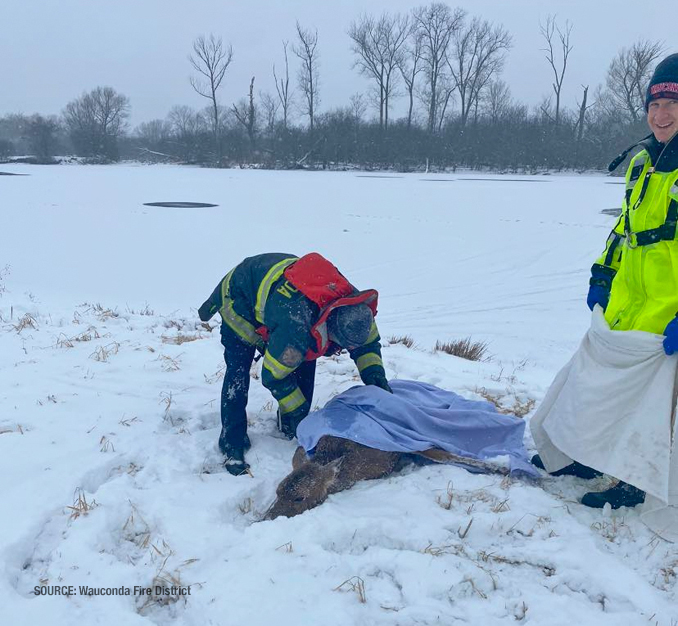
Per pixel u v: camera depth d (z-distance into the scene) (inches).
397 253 580.1
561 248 603.8
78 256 538.0
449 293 451.5
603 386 138.9
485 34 2632.9
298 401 162.7
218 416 191.9
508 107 2608.3
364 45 2556.6
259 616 110.4
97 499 142.0
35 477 150.9
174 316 326.3
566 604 114.6
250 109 2460.6
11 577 120.6
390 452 156.3
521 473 157.5
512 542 133.3
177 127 3144.7
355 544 131.3
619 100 2402.8
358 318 147.1
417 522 135.9
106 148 2652.6
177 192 1106.1
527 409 202.7
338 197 1061.8
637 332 135.6
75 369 224.5
